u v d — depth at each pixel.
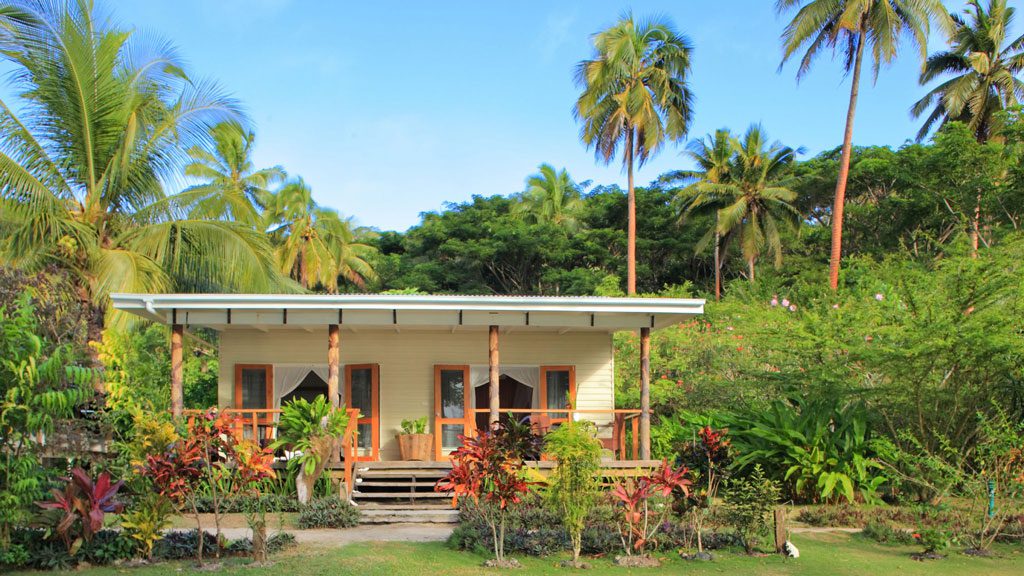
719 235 42.75
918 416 13.29
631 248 35.22
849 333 14.08
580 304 13.40
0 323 7.93
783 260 43.44
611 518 10.64
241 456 9.06
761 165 41.06
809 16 28.11
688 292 36.41
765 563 9.14
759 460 14.12
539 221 52.41
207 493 12.20
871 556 9.70
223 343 16.09
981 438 13.13
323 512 11.37
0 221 16.92
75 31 16.50
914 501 13.00
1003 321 12.27
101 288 16.03
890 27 26.98
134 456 8.85
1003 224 27.64
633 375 21.05
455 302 13.30
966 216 28.42
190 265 18.53
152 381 16.53
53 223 15.87
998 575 8.75
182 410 13.43
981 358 12.48
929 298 13.20
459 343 16.34
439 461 14.58
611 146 35.34
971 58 32.88
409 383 16.17
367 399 15.65
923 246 35.22
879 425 14.34
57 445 11.34
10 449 8.07
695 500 10.11
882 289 16.45
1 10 15.77
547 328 16.09
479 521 10.55
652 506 11.28
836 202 29.08
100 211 17.53
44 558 8.06
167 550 8.73
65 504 8.13
